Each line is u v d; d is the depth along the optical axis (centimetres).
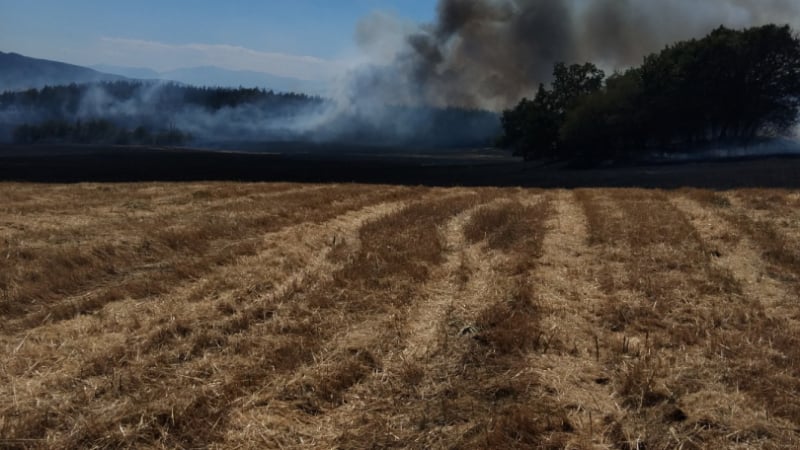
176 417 448
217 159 9281
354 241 1155
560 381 513
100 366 539
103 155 10225
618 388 499
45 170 5372
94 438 425
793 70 5450
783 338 591
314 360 555
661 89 5784
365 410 470
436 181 4150
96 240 1077
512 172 5378
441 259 974
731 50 5388
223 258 966
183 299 756
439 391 500
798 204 1432
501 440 420
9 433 425
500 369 539
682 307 707
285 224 1325
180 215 1400
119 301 751
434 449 417
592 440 424
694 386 498
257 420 448
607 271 882
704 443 421
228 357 566
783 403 464
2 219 1275
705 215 1354
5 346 589
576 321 665
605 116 6112
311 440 428
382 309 712
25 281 799
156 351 578
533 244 1070
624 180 3234
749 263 919
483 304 722
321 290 784
